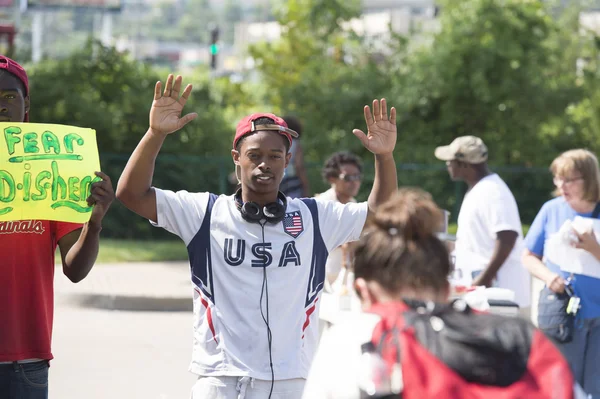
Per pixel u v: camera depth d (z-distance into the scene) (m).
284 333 4.43
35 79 20.75
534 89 24.88
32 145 4.34
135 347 10.23
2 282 4.30
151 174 4.52
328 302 6.58
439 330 2.86
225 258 4.46
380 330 2.92
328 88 24.83
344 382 2.88
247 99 27.77
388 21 26.47
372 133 4.84
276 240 4.49
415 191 3.15
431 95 24.58
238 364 4.37
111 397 8.23
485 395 2.76
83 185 4.42
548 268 6.76
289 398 4.40
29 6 32.50
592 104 25.47
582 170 6.63
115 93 21.30
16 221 4.33
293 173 12.20
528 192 22.80
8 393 4.35
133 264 16.19
